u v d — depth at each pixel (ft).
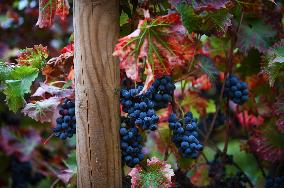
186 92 6.87
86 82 4.94
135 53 4.87
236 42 5.99
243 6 5.69
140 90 5.09
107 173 4.99
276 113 5.81
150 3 5.33
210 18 5.35
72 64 5.53
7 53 8.18
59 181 6.58
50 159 8.11
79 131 4.99
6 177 8.28
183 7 5.08
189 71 5.83
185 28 5.12
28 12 8.27
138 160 5.12
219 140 8.09
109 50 4.95
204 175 6.86
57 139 7.70
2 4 8.51
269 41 6.01
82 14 4.93
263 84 6.52
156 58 4.98
